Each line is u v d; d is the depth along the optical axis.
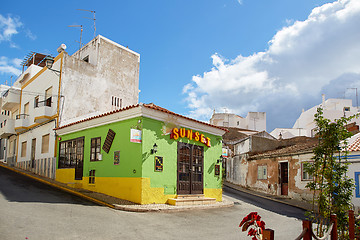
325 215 5.80
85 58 24.91
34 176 19.56
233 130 42.06
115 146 13.42
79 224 7.86
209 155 16.02
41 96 22.33
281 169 21.98
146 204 11.90
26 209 9.03
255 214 4.21
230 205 15.03
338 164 5.98
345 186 5.88
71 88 20.64
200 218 10.66
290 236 8.77
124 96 25.25
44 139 20.95
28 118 24.06
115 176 13.16
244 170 27.25
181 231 8.31
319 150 6.00
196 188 14.76
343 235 6.08
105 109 23.28
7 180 16.72
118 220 8.92
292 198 19.92
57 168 18.03
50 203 10.57
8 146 28.77
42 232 6.73
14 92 26.48
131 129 11.76
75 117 20.56
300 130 47.28
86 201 11.92
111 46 24.70
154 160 12.55
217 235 8.16
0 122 29.44
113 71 24.53
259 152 26.12
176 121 13.77
